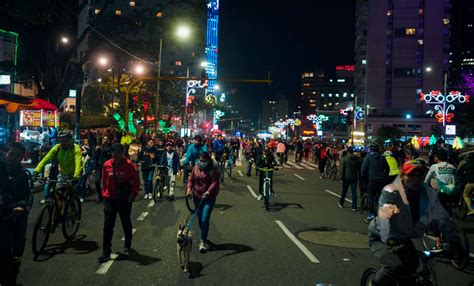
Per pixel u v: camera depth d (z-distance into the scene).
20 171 5.93
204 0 28.31
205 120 104.31
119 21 27.70
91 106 57.62
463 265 7.05
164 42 30.48
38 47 26.58
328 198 15.74
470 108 51.38
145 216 11.27
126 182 7.34
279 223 10.72
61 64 26.47
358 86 116.12
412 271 4.12
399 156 18.48
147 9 28.09
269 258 7.55
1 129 19.94
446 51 107.62
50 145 23.47
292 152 60.88
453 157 14.59
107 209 7.27
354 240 9.00
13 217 5.24
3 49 29.73
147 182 14.45
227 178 22.47
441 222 4.26
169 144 14.48
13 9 23.23
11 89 32.41
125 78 47.72
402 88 107.19
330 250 8.16
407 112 106.25
